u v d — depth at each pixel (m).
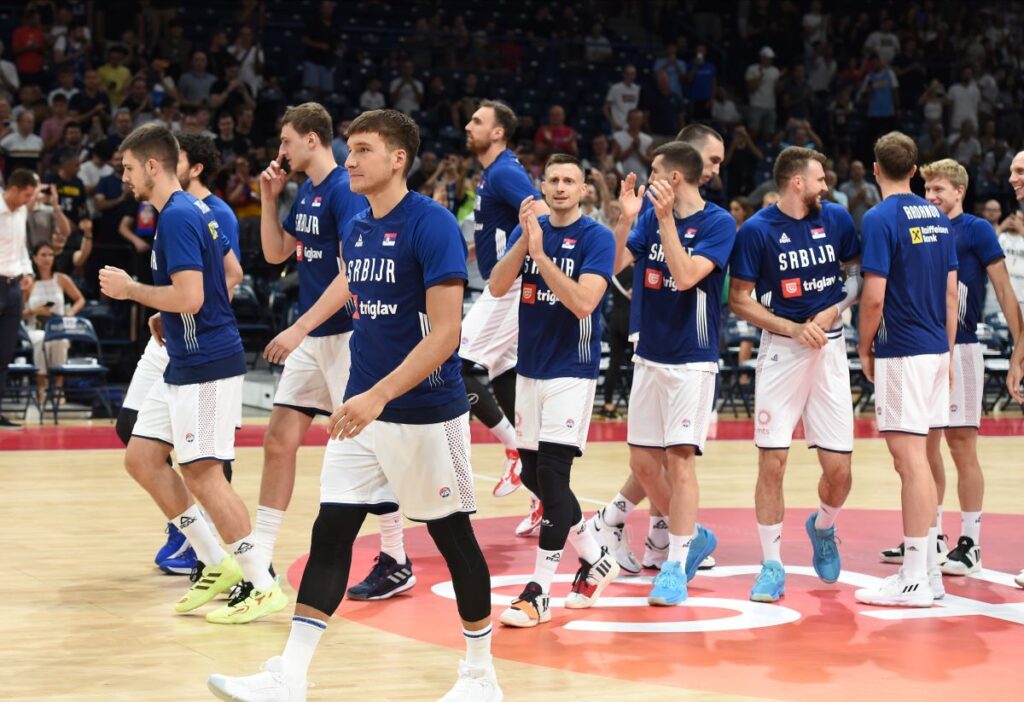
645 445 5.99
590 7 22.45
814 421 5.99
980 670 4.69
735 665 4.74
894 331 5.82
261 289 14.83
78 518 7.63
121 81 17.09
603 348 14.48
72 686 4.41
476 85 19.73
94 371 12.47
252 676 3.95
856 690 4.41
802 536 7.47
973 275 6.50
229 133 16.19
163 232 5.10
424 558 6.81
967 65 22.30
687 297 5.78
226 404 5.30
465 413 4.17
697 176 5.84
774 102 20.62
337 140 15.97
